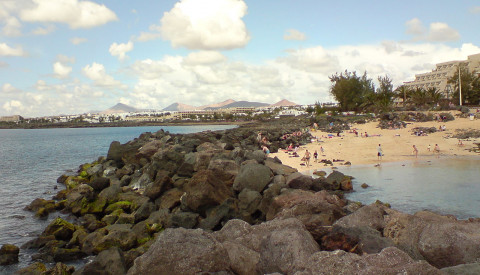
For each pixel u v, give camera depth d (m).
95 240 16.64
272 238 8.80
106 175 35.91
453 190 22.36
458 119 69.25
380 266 6.66
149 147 38.34
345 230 9.98
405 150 44.84
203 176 19.66
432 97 103.81
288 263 8.01
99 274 11.97
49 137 170.50
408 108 92.88
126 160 38.50
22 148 96.12
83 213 23.30
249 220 18.03
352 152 45.34
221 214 18.11
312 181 23.14
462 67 114.62
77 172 45.31
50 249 16.91
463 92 105.94
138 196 24.50
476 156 37.72
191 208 19.28
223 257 8.34
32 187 35.94
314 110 146.88
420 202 19.80
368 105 115.31
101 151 81.19
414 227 10.36
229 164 24.31
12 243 18.86
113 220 21.16
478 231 9.34
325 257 7.10
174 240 8.29
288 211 14.30
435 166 32.75
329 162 37.53
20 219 23.22
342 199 19.83
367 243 9.38
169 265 7.94
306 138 60.91
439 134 55.72
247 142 53.69
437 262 9.05
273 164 29.72
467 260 8.49
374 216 11.80
